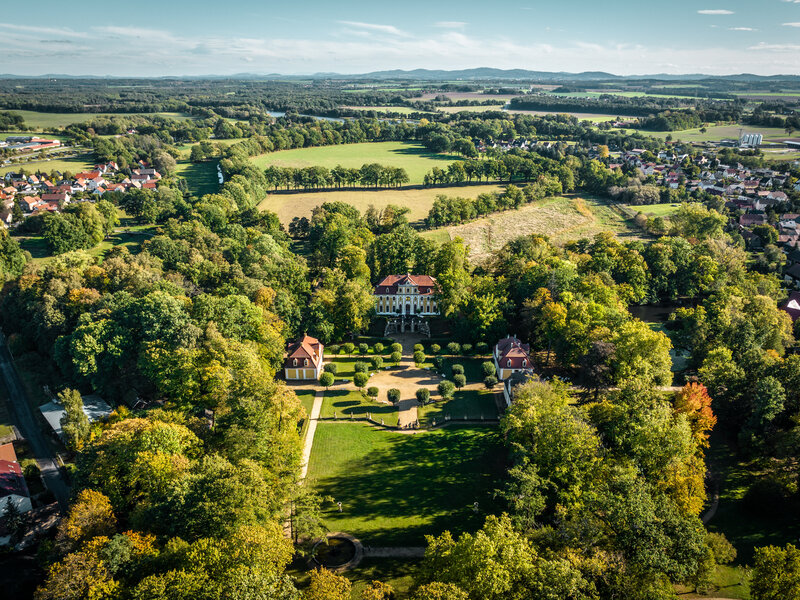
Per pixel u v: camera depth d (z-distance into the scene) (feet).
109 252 572.92
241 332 402.52
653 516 208.64
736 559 241.55
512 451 294.46
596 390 348.38
